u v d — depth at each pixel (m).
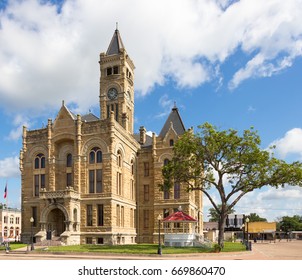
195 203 83.00
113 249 47.47
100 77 85.88
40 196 62.00
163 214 72.31
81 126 66.19
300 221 192.00
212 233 88.69
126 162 70.44
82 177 64.62
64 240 58.12
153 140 75.81
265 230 117.94
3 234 121.88
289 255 44.19
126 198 69.56
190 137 52.50
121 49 84.88
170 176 53.78
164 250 45.59
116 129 65.56
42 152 68.62
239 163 50.22
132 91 90.19
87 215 63.34
